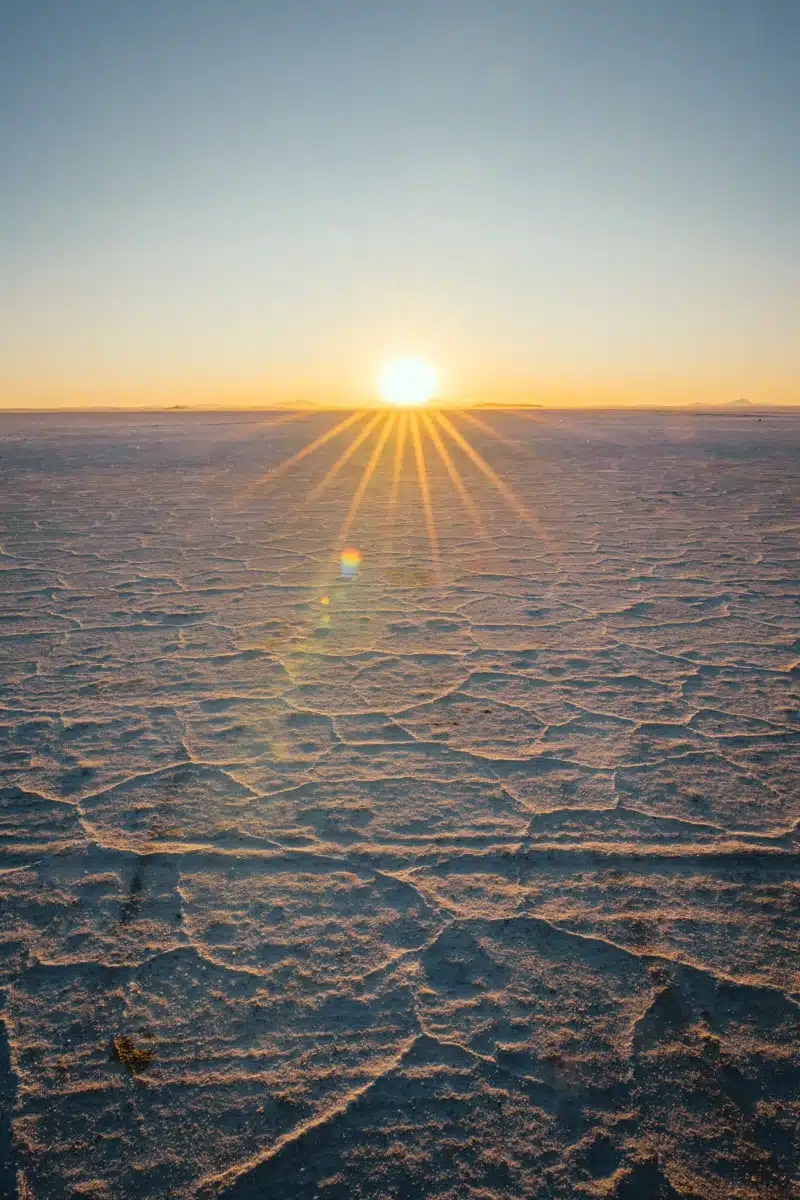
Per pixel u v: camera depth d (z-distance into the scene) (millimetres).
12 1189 2299
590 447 22469
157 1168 2346
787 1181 2311
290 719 4594
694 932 3053
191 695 4906
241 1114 2471
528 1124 2439
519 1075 2566
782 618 6238
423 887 3275
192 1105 2494
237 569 7910
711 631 5957
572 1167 2338
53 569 7875
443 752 4234
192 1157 2369
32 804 3799
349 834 3582
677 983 2852
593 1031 2693
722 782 3949
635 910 3152
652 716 4602
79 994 2830
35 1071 2590
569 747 4277
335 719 4590
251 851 3480
